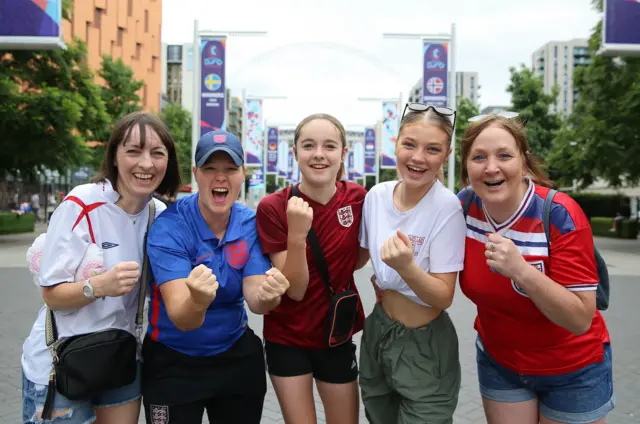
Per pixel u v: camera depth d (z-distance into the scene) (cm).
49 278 216
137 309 239
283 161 4706
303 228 231
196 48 1570
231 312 239
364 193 276
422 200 242
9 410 398
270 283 214
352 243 265
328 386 269
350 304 256
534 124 2605
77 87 1680
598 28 1681
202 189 229
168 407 231
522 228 218
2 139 1557
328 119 262
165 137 235
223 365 237
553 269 211
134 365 232
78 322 223
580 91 1850
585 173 1944
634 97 1557
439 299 227
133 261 216
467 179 246
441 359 244
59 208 225
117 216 231
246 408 250
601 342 228
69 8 1647
